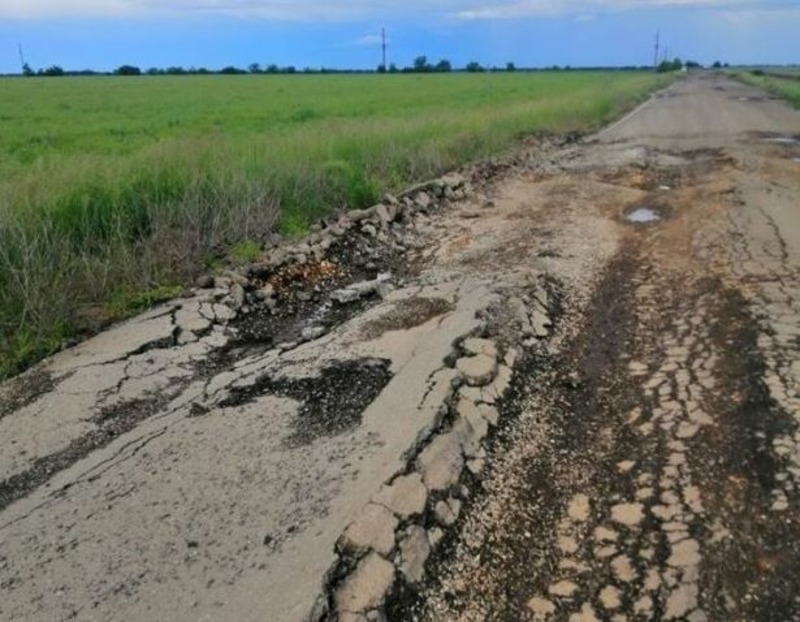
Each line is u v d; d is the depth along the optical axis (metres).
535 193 11.55
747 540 3.32
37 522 3.47
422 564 3.22
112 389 4.83
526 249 8.08
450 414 4.30
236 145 11.49
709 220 9.02
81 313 5.98
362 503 3.42
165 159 9.29
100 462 3.98
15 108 30.02
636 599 3.03
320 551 3.11
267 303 6.63
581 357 5.37
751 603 2.97
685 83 54.06
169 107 30.44
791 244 7.73
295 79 70.00
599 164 14.16
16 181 7.96
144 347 5.47
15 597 2.98
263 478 3.72
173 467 3.88
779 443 4.00
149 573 3.07
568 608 3.01
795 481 3.69
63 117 25.38
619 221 9.45
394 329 5.75
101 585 3.02
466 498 3.72
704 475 3.81
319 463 3.82
